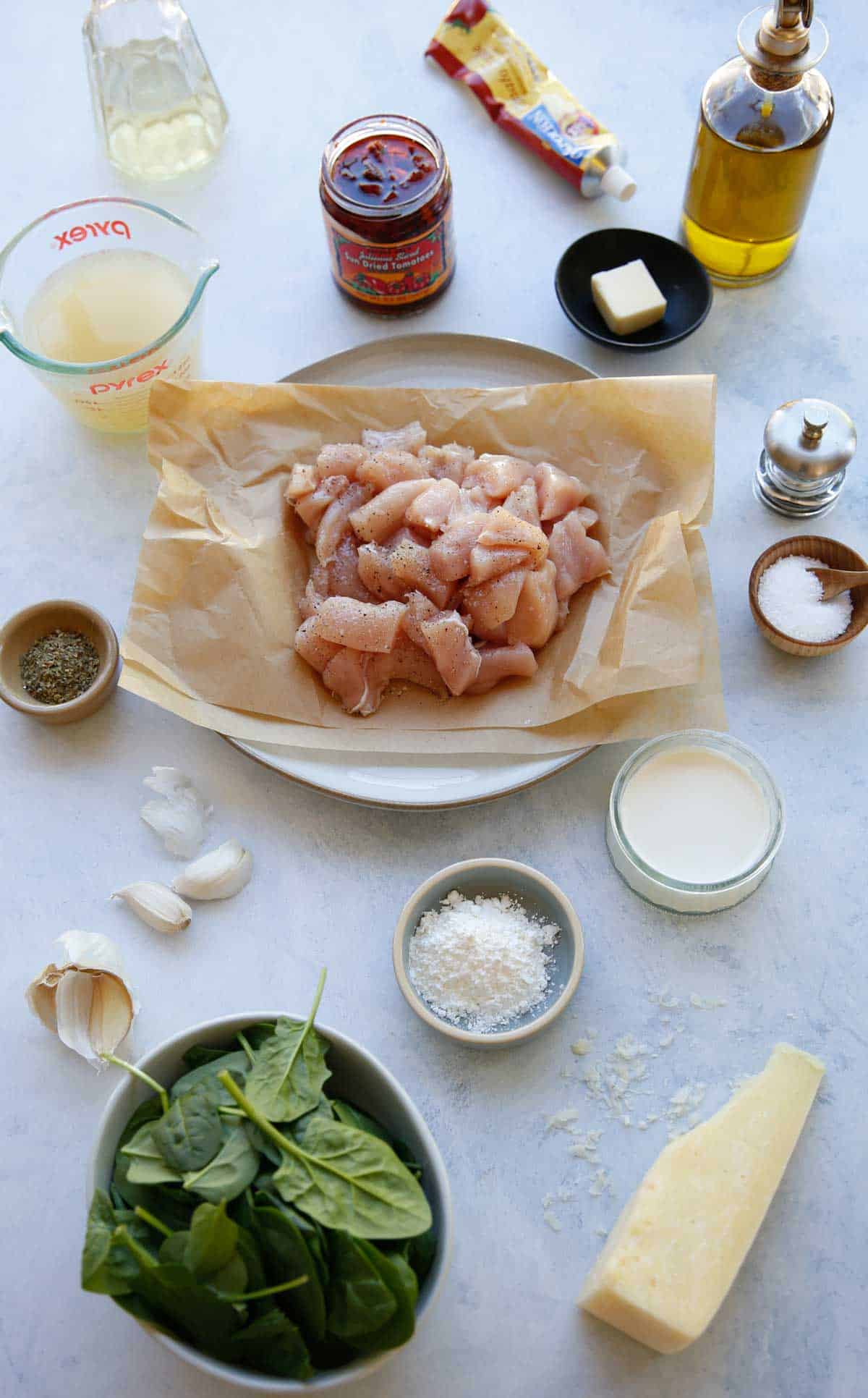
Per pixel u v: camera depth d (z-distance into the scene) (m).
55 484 0.81
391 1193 0.56
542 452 0.76
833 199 0.86
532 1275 0.63
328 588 0.74
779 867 0.70
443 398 0.76
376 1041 0.68
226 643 0.72
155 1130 0.57
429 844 0.71
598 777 0.72
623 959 0.69
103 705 0.75
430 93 0.90
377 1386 0.62
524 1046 0.67
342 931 0.70
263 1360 0.55
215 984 0.69
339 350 0.83
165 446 0.75
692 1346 0.62
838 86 0.88
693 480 0.73
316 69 0.91
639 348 0.79
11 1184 0.66
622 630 0.70
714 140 0.75
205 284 0.75
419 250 0.78
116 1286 0.54
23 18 0.94
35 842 0.72
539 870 0.71
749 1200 0.62
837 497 0.78
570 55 0.90
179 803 0.72
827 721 0.73
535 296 0.84
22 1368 0.63
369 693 0.72
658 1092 0.66
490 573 0.70
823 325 0.82
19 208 0.88
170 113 0.85
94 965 0.67
